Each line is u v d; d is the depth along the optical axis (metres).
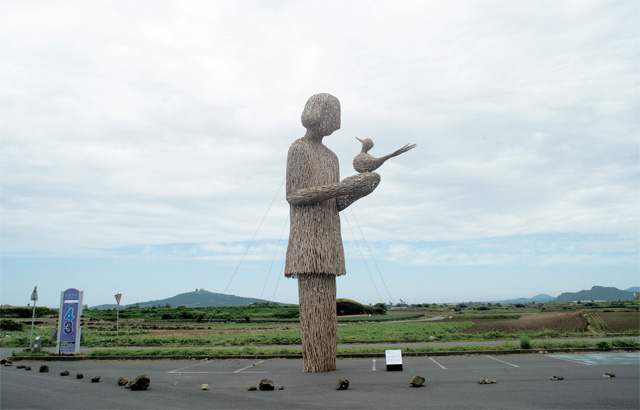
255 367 15.17
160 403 8.64
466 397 8.50
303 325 13.02
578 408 7.42
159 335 32.75
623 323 31.02
